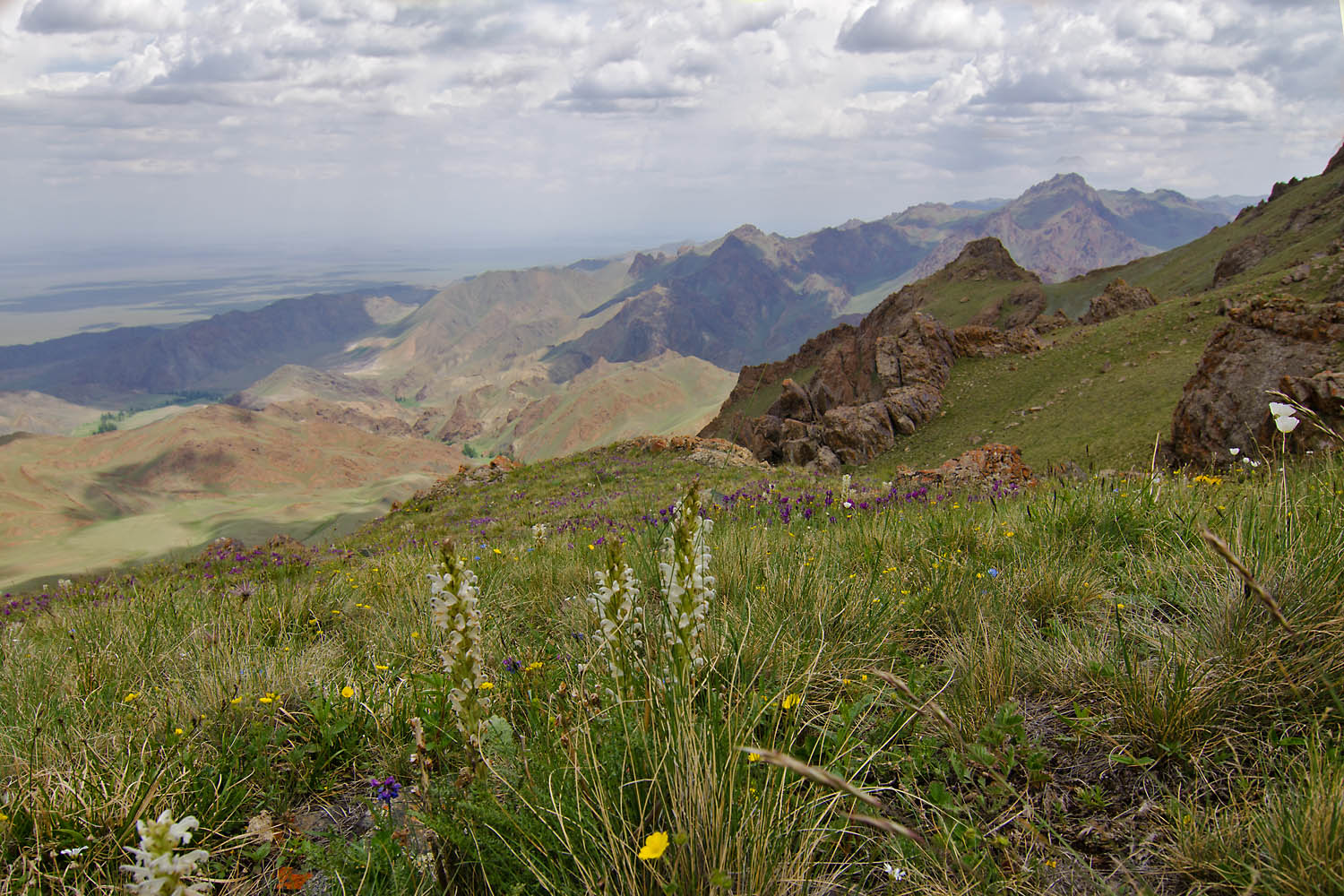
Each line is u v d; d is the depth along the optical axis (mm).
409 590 6605
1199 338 78938
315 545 26781
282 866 2926
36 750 3670
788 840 2426
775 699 3033
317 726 3824
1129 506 5617
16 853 2900
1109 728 2996
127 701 4211
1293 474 5332
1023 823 2590
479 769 2781
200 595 7703
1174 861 2297
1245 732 2812
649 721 2748
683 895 2260
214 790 3178
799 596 4422
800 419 95125
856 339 105750
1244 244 152250
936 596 4531
